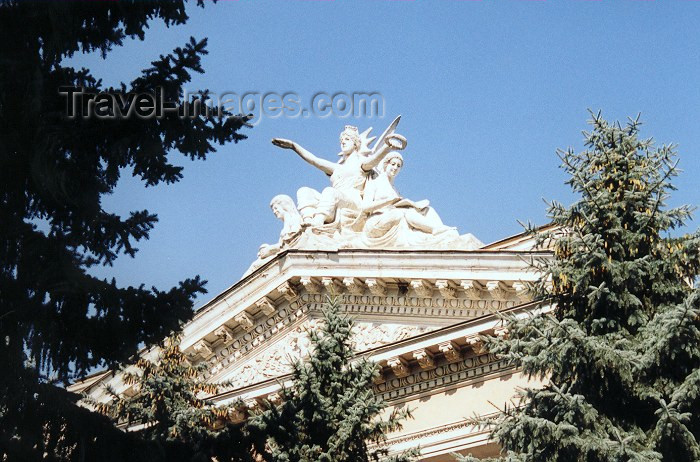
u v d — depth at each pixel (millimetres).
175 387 51562
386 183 60812
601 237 42656
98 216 34875
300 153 63219
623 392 41000
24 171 34219
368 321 57781
